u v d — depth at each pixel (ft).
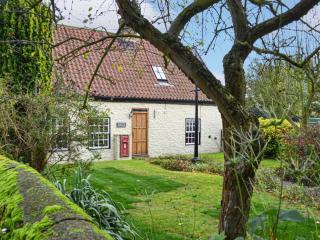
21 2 19.53
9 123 17.66
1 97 18.20
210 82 9.95
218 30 14.87
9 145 17.79
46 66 21.74
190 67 9.95
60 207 5.58
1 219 6.14
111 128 56.34
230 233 9.87
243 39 10.95
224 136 10.33
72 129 20.10
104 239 4.58
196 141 51.62
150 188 31.30
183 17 10.55
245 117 9.83
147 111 61.36
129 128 58.34
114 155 56.39
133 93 58.59
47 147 18.69
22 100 18.80
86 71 54.03
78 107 20.15
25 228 5.16
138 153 60.64
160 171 42.55
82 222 5.06
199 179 36.65
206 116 69.67
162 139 63.46
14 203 6.18
